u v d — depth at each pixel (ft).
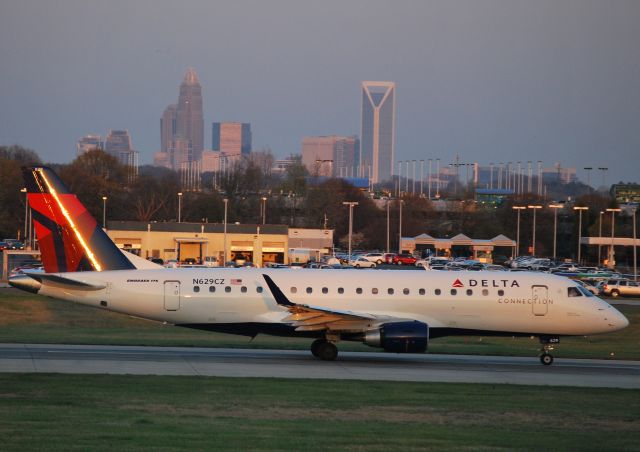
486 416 361.10
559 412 375.86
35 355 515.09
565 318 547.08
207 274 543.80
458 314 543.39
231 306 537.65
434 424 340.59
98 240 543.39
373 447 293.02
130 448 279.69
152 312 538.06
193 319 539.29
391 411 364.17
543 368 532.73
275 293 508.12
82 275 536.42
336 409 363.97
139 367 472.03
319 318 517.14
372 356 568.41
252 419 336.49
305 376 457.27
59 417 328.90
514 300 545.44
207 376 443.32
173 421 327.47
